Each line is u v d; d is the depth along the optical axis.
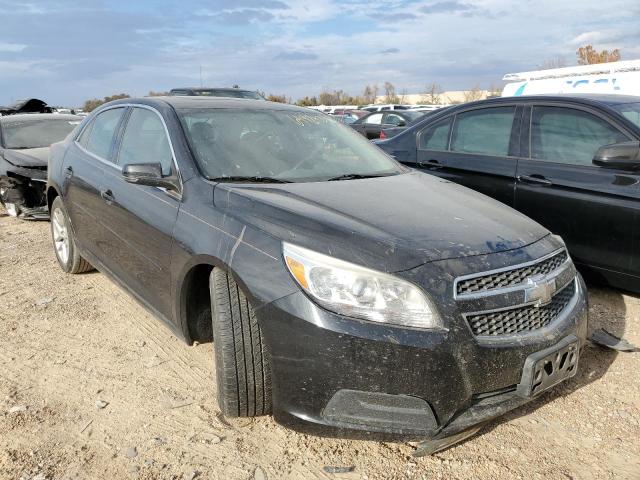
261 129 3.84
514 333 2.52
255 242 2.66
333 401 2.38
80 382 3.34
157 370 3.49
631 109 4.55
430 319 2.35
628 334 3.94
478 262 2.50
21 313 4.36
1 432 2.84
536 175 4.71
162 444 2.77
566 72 10.93
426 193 3.31
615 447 2.78
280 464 2.63
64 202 4.86
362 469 2.60
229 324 2.69
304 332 2.38
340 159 3.83
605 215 4.25
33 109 11.93
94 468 2.59
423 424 2.37
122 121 4.30
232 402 2.72
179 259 3.06
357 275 2.39
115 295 4.73
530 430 2.90
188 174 3.29
